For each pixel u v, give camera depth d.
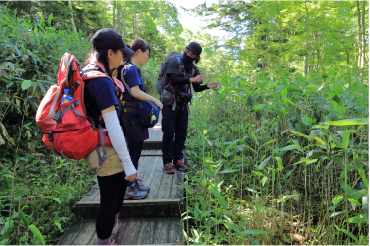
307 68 7.36
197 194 2.30
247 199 2.30
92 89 1.31
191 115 4.95
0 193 2.16
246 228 1.81
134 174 1.39
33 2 11.34
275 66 7.91
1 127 2.34
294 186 2.32
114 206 1.53
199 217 1.77
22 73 2.87
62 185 2.55
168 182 2.58
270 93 2.67
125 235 1.88
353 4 5.99
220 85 3.45
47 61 3.04
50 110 1.28
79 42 4.04
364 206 1.26
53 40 3.18
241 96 2.71
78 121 1.29
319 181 2.38
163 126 2.75
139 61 2.14
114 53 1.42
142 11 17.81
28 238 1.83
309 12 6.59
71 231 1.95
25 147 2.96
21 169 2.69
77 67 1.32
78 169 2.95
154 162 3.16
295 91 2.34
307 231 1.82
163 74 2.65
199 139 3.38
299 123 2.12
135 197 2.19
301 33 7.37
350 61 6.60
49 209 2.17
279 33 8.74
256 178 2.41
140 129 2.14
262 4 7.66
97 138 1.34
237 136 3.22
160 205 2.12
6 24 2.71
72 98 1.31
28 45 3.00
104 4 17.27
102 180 1.46
